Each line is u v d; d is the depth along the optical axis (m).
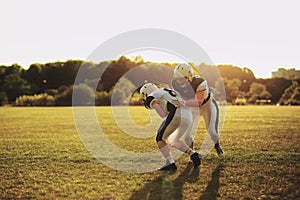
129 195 4.57
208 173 5.42
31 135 9.55
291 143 7.71
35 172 5.63
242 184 4.92
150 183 5.02
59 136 9.33
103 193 4.66
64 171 5.66
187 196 4.50
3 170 5.75
